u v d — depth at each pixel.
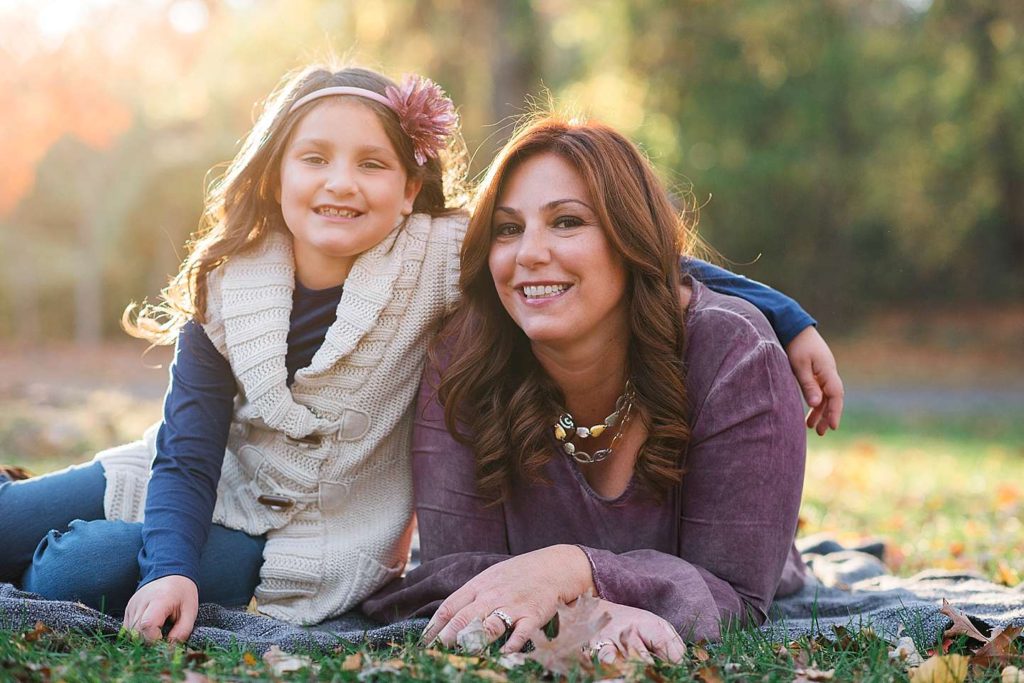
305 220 2.62
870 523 5.28
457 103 15.38
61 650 2.21
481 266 2.54
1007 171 20.80
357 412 2.70
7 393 9.94
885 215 22.20
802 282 23.08
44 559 2.54
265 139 2.70
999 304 23.44
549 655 2.05
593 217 2.39
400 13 14.73
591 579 2.35
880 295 24.02
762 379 2.48
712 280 2.85
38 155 19.80
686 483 2.54
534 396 2.57
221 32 19.91
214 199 2.83
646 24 17.14
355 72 2.78
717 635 2.31
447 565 2.59
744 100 19.22
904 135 21.02
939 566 3.98
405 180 2.74
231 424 2.87
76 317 27.91
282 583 2.71
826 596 3.09
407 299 2.71
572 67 18.53
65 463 6.61
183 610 2.37
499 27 14.89
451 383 2.58
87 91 19.61
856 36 20.86
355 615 2.78
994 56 19.44
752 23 17.72
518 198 2.43
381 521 2.80
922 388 17.19
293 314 2.74
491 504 2.62
